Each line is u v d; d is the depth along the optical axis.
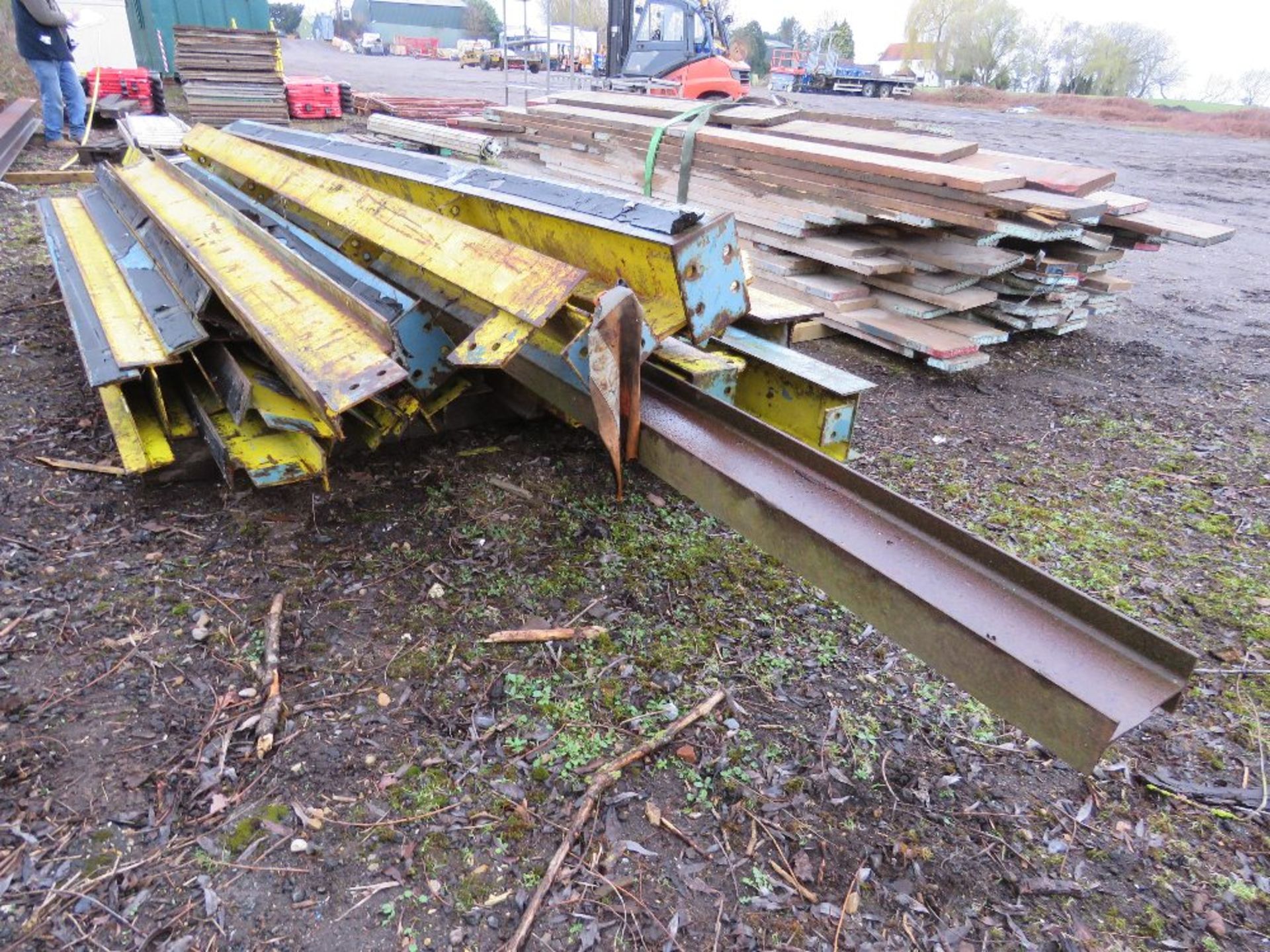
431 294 3.31
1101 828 2.28
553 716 2.47
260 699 2.43
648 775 2.31
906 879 2.08
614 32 15.53
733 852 2.11
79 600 2.76
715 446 2.53
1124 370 6.07
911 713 2.62
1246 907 2.09
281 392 3.23
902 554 1.99
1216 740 2.63
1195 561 3.61
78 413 4.03
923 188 5.12
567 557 3.22
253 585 2.91
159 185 5.14
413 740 2.35
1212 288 8.79
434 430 3.77
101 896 1.87
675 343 3.41
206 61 12.95
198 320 3.41
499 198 3.19
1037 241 5.56
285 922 1.85
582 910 1.94
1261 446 4.82
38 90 16.08
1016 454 4.59
